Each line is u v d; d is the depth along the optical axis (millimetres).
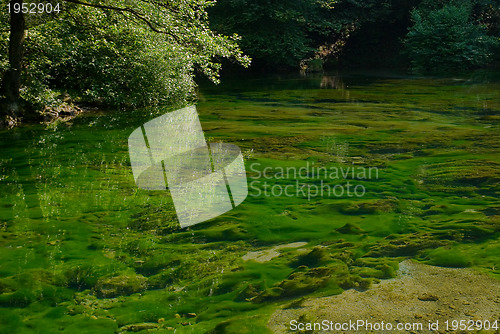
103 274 2955
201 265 3098
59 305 2590
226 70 23484
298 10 24656
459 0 24359
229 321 2428
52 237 3549
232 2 23141
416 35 23469
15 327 2355
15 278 2861
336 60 26484
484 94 13516
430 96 13320
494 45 23859
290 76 21922
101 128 8609
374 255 3256
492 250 3287
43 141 7379
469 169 5422
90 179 5156
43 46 9977
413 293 2723
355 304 2605
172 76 12359
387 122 9125
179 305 2604
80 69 11531
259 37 23297
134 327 2375
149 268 3053
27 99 9648
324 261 3115
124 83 11891
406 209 4184
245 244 3459
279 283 2842
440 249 3314
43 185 4934
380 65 26781
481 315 2467
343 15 26500
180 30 10305
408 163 5836
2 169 5613
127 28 10961
